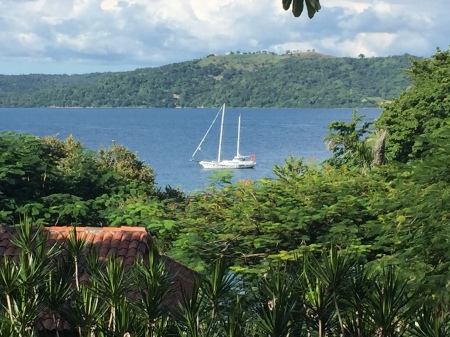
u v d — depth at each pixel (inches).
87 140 5526.6
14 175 950.4
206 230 821.9
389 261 586.2
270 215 788.0
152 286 323.6
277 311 298.7
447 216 600.1
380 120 1437.0
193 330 304.0
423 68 1674.5
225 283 325.4
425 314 293.1
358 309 305.4
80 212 885.8
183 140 5777.6
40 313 343.9
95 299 334.3
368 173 876.6
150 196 1020.5
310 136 6166.3
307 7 326.3
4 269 333.7
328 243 686.5
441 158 645.9
